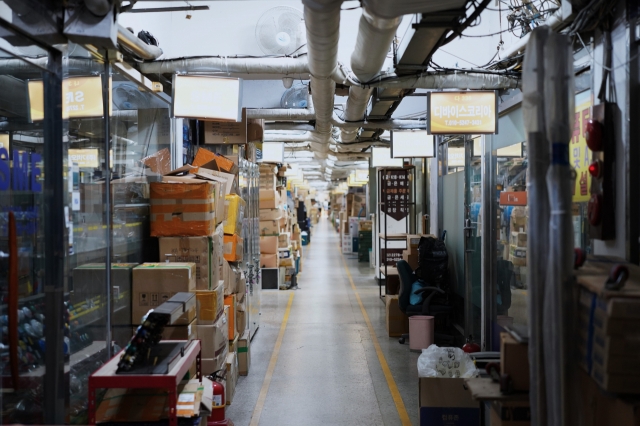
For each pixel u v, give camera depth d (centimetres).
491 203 597
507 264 545
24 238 321
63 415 320
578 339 251
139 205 456
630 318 219
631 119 295
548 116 243
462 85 512
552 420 238
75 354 347
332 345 706
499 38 627
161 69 507
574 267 266
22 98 328
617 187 309
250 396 517
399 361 630
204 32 697
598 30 325
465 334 693
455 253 779
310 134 1030
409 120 811
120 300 397
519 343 270
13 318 284
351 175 1911
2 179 328
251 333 721
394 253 1025
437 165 878
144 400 302
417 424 447
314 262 1727
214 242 449
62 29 303
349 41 693
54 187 321
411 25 402
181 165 617
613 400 227
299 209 2295
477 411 401
